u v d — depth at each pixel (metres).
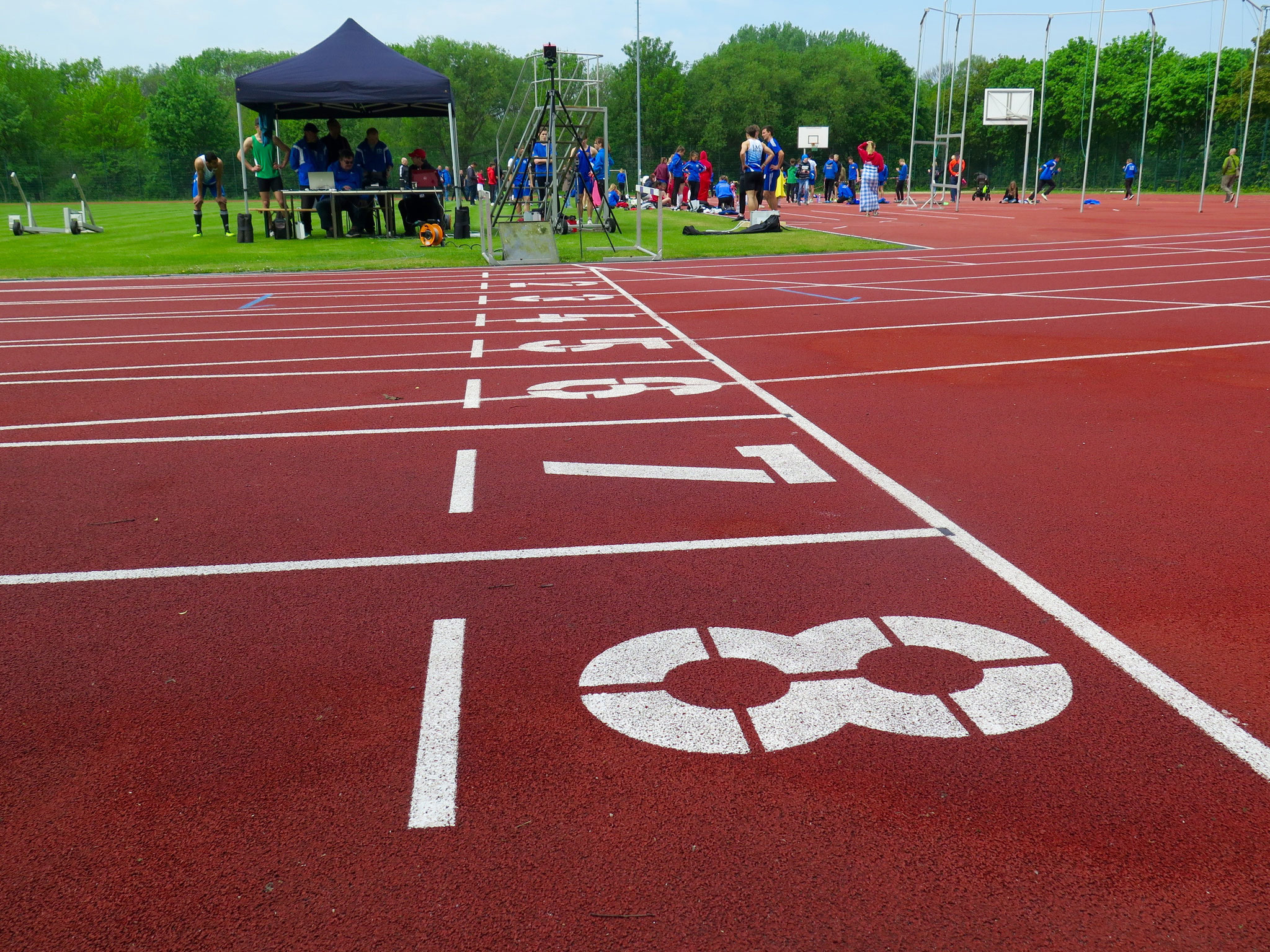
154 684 3.22
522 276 16.23
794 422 6.51
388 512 4.83
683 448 5.90
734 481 5.23
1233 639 3.38
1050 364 8.32
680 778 2.65
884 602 3.71
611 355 9.10
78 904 2.23
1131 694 3.04
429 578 4.02
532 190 23.06
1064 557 4.12
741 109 83.62
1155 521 4.53
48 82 85.19
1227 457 5.53
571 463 5.61
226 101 76.94
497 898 2.22
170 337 10.57
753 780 2.64
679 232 23.80
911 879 2.26
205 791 2.64
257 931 2.13
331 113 25.14
